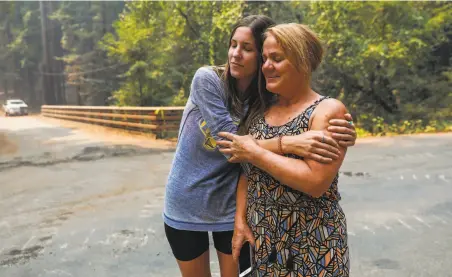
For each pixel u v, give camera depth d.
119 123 13.09
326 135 1.32
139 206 4.75
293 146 1.35
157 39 18.11
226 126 1.60
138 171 6.79
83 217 4.37
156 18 17.62
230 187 1.72
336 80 14.02
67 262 3.21
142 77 18.14
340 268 1.41
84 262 3.20
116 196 5.24
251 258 1.56
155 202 4.91
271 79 1.42
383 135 11.41
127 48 17.97
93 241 3.65
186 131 1.72
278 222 1.44
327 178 1.32
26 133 13.63
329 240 1.40
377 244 3.39
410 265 2.98
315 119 1.37
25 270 3.08
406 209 4.34
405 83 15.18
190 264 1.81
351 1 12.66
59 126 16.34
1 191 5.60
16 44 40.69
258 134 1.51
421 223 3.89
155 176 6.38
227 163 1.70
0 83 42.47
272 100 1.58
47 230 3.97
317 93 1.49
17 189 5.70
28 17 40.91
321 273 1.40
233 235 1.62
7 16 41.91
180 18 16.38
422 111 14.41
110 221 4.21
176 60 18.52
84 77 29.25
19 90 43.62
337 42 12.63
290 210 1.42
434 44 15.12
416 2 14.22
